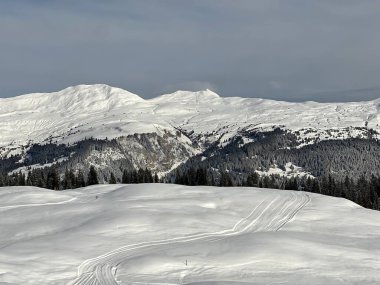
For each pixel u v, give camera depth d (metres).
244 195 82.75
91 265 45.50
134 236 56.50
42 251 49.19
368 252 50.22
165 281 41.00
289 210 73.50
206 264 44.97
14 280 40.00
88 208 72.88
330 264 45.47
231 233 60.19
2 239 61.22
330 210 73.81
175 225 61.38
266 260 45.78
